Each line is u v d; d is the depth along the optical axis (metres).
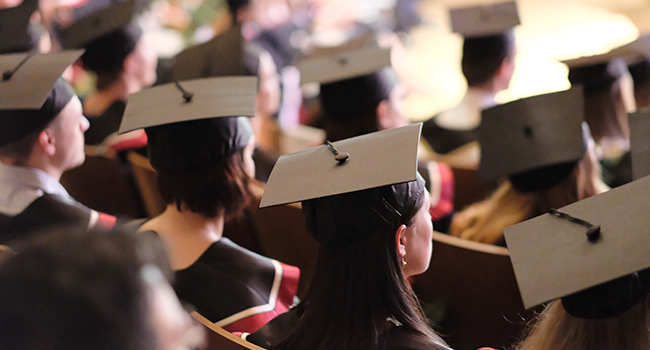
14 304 0.55
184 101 1.85
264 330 1.35
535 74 6.35
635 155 2.00
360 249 1.20
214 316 1.56
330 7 6.90
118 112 2.73
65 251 0.58
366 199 1.21
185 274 1.63
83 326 0.55
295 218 2.11
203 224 1.72
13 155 1.80
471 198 2.97
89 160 2.53
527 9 8.20
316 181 1.30
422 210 1.31
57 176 1.91
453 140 3.31
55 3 4.52
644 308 1.08
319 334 1.19
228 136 1.73
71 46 2.97
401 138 1.35
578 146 2.02
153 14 5.59
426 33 7.76
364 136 1.44
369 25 6.72
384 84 2.74
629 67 3.30
